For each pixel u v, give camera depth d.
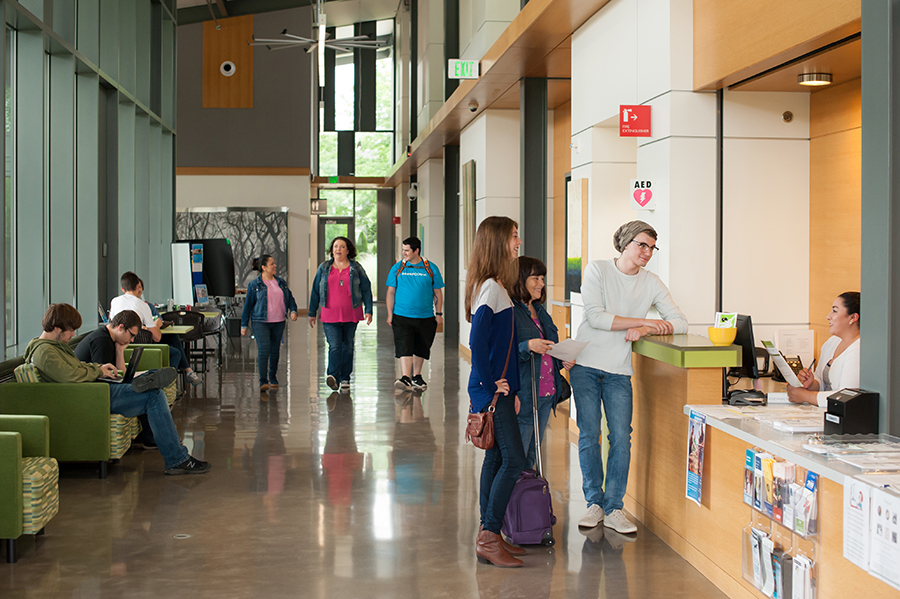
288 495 4.96
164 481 5.27
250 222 20.84
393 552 3.97
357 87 26.44
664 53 5.22
